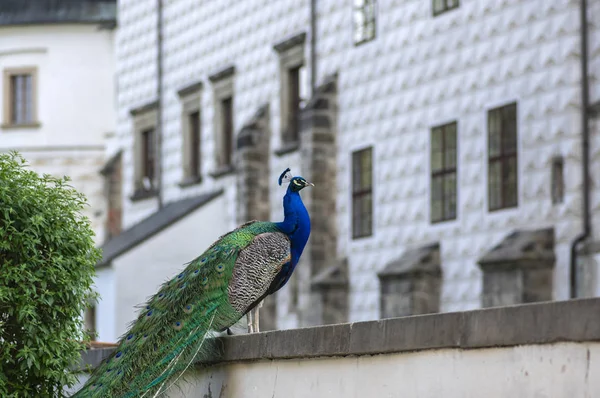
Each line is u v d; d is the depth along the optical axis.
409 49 36.62
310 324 39.09
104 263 45.94
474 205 33.84
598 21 30.58
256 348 13.59
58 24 62.09
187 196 49.38
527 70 32.22
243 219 43.66
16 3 62.53
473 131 34.00
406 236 36.53
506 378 10.51
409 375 11.50
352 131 39.03
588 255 30.09
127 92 53.91
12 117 62.62
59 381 15.41
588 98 30.62
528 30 32.25
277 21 43.56
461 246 34.25
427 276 34.97
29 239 15.02
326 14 40.62
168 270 46.38
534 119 31.92
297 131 42.78
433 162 35.59
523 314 10.39
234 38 46.25
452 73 34.88
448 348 11.09
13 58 62.66
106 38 62.03
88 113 61.91
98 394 13.38
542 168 31.61
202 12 48.44
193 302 13.88
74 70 61.97
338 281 38.69
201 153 48.44
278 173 43.03
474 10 34.06
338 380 12.41
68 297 15.30
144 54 52.66
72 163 61.75
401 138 36.84
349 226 39.06
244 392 13.81
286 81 43.06
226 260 14.23
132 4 53.59
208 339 14.02
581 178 30.64
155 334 13.64
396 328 11.66
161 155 51.12
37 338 14.99
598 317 9.73
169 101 50.75
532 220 31.84
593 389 9.77
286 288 41.97
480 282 33.47
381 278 36.31
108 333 45.94
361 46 38.78
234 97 46.22
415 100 36.31
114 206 54.06
